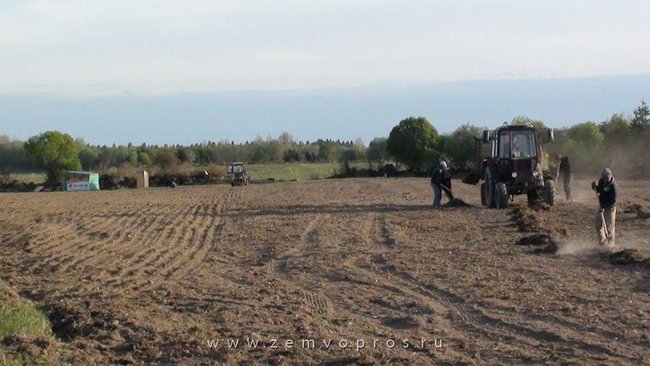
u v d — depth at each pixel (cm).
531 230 2131
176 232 2536
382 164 7775
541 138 2883
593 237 1973
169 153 7644
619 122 5684
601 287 1320
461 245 1923
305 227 2534
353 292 1395
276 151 10638
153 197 4741
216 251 2059
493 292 1314
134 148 10150
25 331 1121
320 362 945
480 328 1092
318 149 10888
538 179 2755
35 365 954
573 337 1013
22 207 3925
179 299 1373
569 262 1587
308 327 1134
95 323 1173
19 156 9288
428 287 1407
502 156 2823
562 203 2922
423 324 1133
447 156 7025
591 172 5556
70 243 2261
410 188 4756
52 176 7944
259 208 3412
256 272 1680
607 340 998
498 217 2509
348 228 2459
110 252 2064
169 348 1036
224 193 5028
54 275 1702
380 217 2773
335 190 4803
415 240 2072
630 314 1121
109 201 4372
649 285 1324
